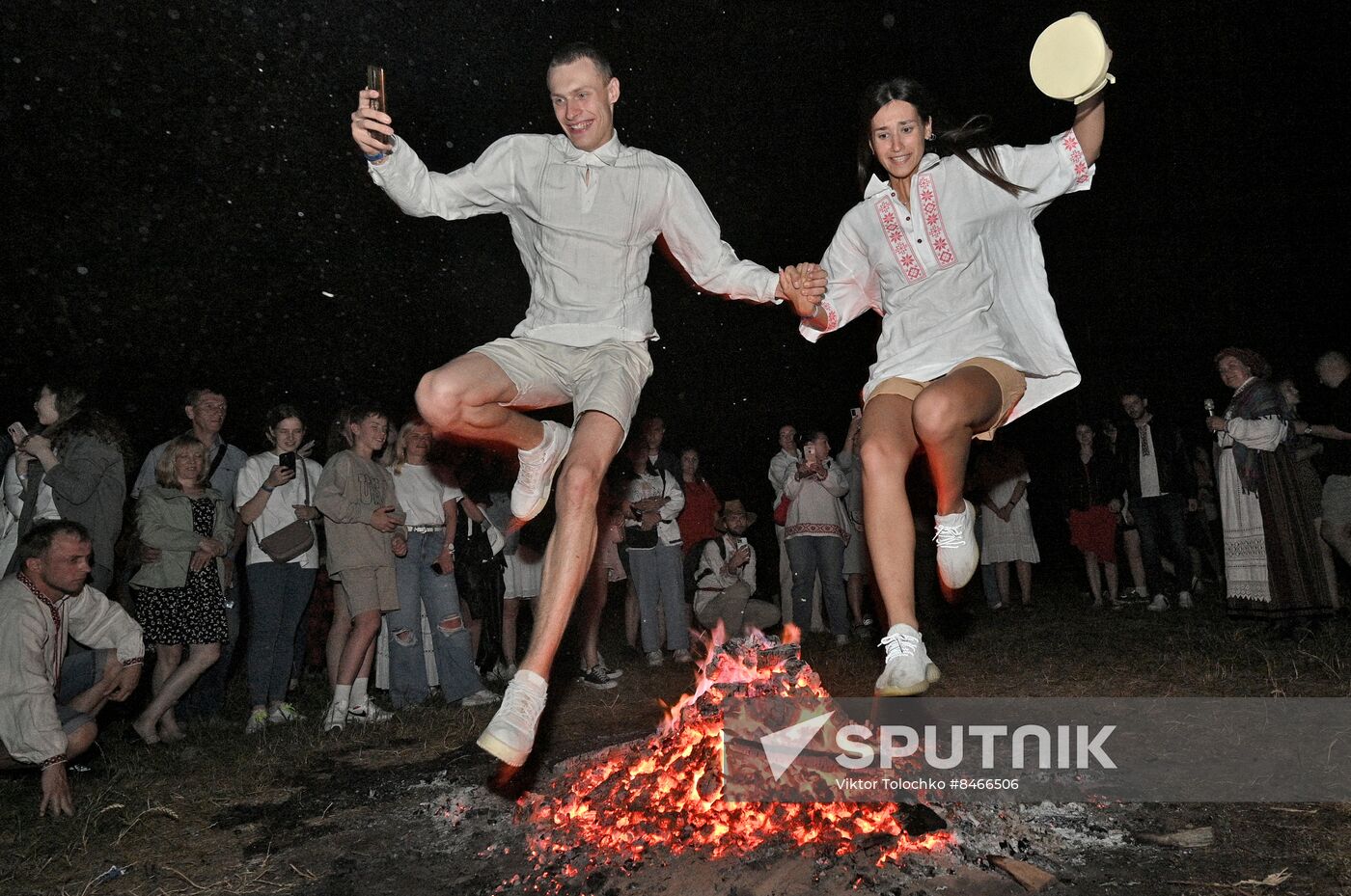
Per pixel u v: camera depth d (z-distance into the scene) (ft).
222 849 12.45
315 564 19.66
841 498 25.59
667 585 23.68
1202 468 31.86
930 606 26.58
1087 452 30.66
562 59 11.11
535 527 23.00
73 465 17.30
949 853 10.64
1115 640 23.21
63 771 13.76
